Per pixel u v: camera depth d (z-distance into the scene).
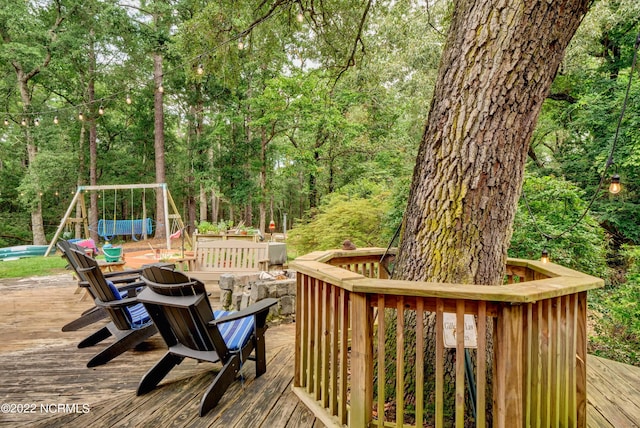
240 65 4.60
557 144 10.49
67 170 13.33
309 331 2.11
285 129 12.66
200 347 2.27
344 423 1.80
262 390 2.28
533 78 1.82
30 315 4.19
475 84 1.87
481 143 1.87
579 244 4.62
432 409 1.97
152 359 2.88
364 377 1.64
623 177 7.69
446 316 1.88
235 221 21.14
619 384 2.44
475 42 1.86
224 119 14.22
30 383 2.44
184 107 16.25
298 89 11.00
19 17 9.77
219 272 4.99
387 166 11.14
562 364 1.74
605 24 7.49
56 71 12.48
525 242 4.54
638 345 3.71
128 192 18.16
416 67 8.70
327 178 13.18
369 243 6.07
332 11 4.69
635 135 6.92
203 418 1.97
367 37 6.41
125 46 11.91
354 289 1.57
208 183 14.49
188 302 2.00
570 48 7.29
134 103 15.57
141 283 3.13
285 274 4.39
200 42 4.23
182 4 11.48
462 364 1.48
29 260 8.44
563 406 1.76
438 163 2.00
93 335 3.17
